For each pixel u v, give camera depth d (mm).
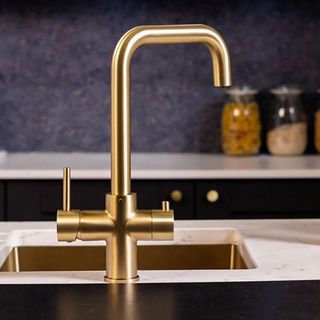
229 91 3889
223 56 1598
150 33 1590
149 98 4031
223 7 3996
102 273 1687
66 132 4043
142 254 2096
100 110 4035
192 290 1533
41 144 4047
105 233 1595
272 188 3441
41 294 1509
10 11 3967
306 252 1879
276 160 3770
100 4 3979
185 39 1591
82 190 3422
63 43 3998
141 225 1593
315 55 4043
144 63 4012
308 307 1423
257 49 4023
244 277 1645
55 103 4027
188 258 2100
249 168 3469
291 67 4043
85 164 3635
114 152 1593
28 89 4012
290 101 3883
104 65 4012
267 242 1987
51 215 3447
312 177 3436
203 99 4031
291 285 1571
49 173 3416
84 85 4016
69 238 1590
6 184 3430
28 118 4031
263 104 4055
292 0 4004
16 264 2053
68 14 3979
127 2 3980
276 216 3457
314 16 4023
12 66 4004
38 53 4000
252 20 4008
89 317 1368
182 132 4051
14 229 2135
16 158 3859
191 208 3436
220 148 4055
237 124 3863
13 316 1376
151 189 3426
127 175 1595
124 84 1579
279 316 1374
